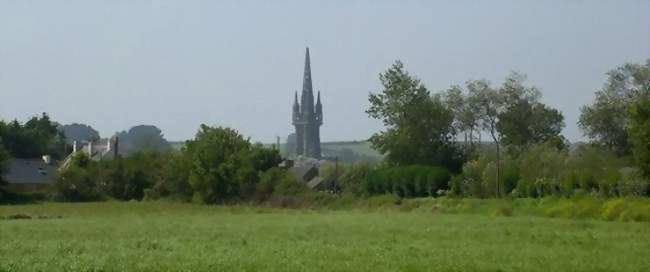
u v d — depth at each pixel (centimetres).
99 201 16112
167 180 16225
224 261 3722
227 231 6328
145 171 16912
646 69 14912
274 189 14825
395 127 16088
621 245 4703
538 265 3609
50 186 16850
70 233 6209
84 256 4044
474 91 17175
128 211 11775
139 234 6022
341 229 6444
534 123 17225
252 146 17312
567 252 4231
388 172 14150
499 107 17175
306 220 8262
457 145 16400
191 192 15875
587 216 8381
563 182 10981
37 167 19612
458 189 12912
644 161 9669
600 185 10012
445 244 4816
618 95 15112
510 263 3681
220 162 15375
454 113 16988
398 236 5581
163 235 5884
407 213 10319
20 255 4159
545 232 5903
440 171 13300
